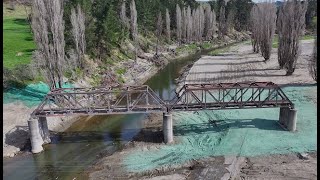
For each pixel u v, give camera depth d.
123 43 94.69
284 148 36.12
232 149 36.59
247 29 176.62
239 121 44.12
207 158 34.94
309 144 36.78
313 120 43.31
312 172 30.94
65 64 60.56
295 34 65.19
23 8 132.62
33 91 54.53
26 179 32.66
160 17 115.50
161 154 36.38
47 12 51.09
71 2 74.56
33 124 37.06
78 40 68.19
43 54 51.62
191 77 74.50
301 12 63.97
